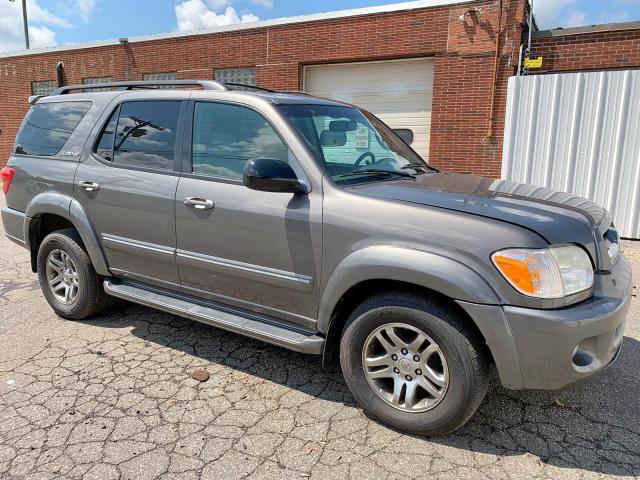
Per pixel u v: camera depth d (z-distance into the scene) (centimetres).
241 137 327
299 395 321
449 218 255
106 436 277
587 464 257
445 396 261
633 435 281
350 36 1174
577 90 829
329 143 325
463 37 1054
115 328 423
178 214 343
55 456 261
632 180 812
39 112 457
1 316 453
